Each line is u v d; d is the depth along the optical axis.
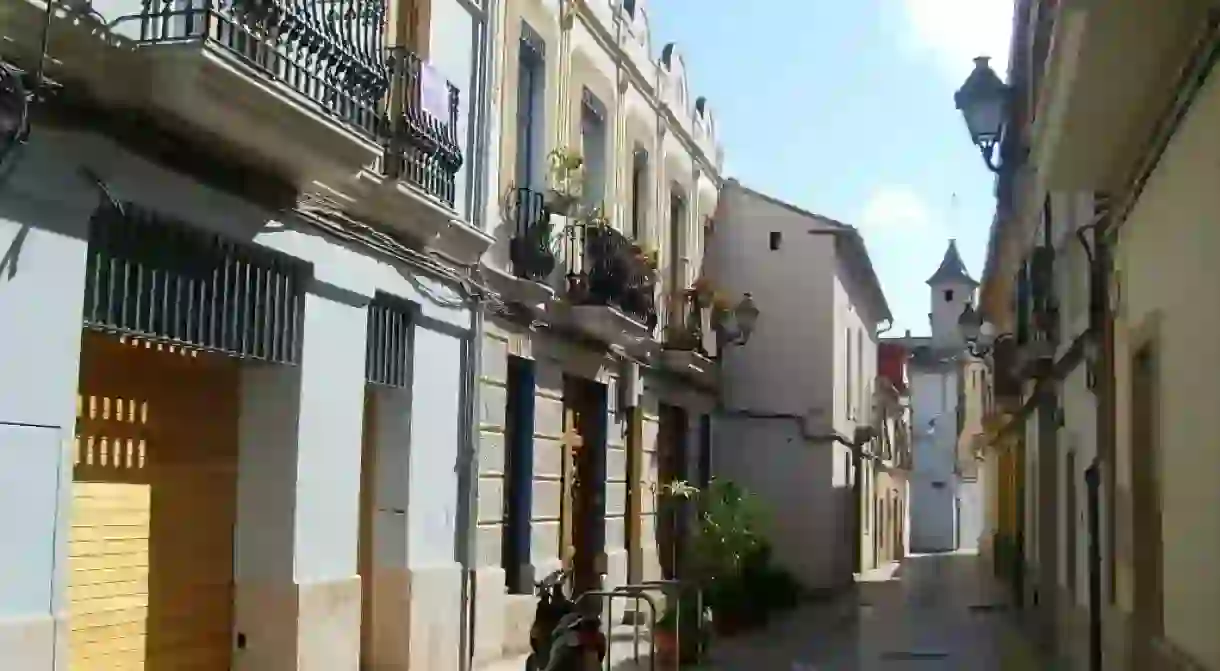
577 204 14.70
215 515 9.08
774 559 24.64
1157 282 8.79
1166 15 7.23
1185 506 7.97
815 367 24.73
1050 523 17.92
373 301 10.58
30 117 6.57
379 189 10.09
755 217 25.12
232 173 8.38
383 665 10.83
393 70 10.35
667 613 13.79
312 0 8.80
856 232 25.11
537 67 14.58
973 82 12.35
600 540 16.34
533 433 14.06
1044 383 17.39
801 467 24.73
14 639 6.38
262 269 8.93
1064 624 15.58
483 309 12.52
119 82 7.16
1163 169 8.48
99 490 7.75
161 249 7.83
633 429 18.03
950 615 22.59
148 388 8.29
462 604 11.88
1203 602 7.36
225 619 9.14
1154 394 9.15
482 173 12.66
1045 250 16.20
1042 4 11.93
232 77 7.46
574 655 9.20
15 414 6.50
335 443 9.77
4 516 6.40
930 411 59.00
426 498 11.35
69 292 6.89
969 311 22.56
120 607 7.94
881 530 39.03
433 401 11.55
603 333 15.52
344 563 9.88
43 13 6.52
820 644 17.50
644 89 18.83
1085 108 8.66
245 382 9.38
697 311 20.73
